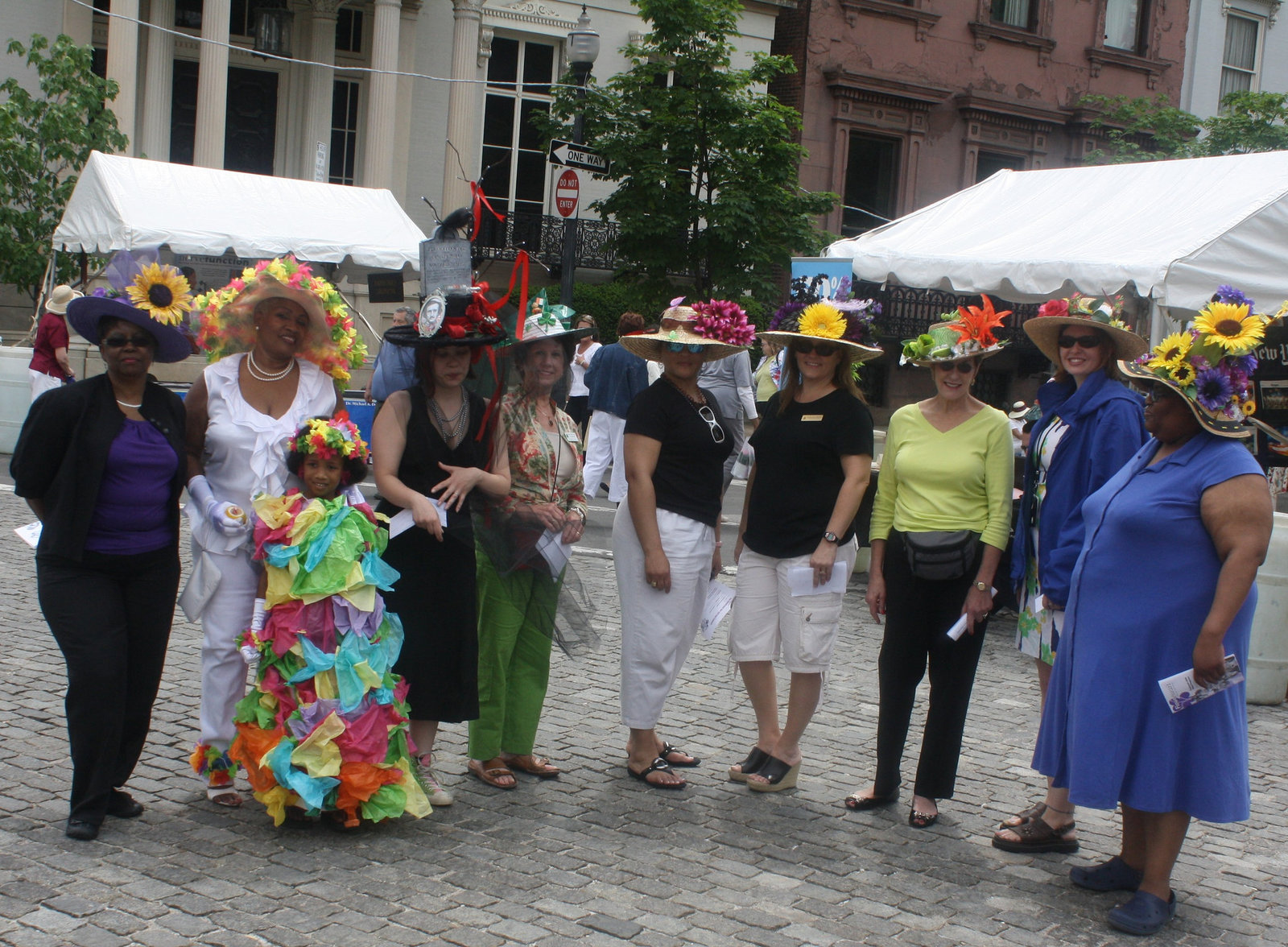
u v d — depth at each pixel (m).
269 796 4.30
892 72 23.00
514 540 4.86
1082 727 4.11
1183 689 3.93
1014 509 8.35
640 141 18.00
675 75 18.48
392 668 4.61
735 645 5.20
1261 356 8.95
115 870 3.93
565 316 5.01
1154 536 4.05
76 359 14.88
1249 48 26.34
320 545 4.29
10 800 4.44
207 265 14.77
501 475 4.83
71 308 4.23
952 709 4.81
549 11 21.17
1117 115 24.11
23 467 4.17
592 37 14.19
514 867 4.18
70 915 3.60
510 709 5.06
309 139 20.17
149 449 4.29
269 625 4.36
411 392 4.66
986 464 4.81
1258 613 6.97
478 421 4.79
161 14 18.83
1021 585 4.86
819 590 5.00
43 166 16.23
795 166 18.94
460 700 4.64
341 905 3.79
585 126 18.06
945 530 4.81
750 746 5.67
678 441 5.04
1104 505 4.22
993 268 9.37
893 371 22.91
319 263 14.10
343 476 4.52
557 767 5.23
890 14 22.81
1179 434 4.09
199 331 4.47
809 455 5.02
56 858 3.98
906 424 5.01
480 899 3.90
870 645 7.71
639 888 4.07
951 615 4.84
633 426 5.02
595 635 5.20
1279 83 26.66
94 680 4.11
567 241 14.09
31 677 5.88
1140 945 3.92
